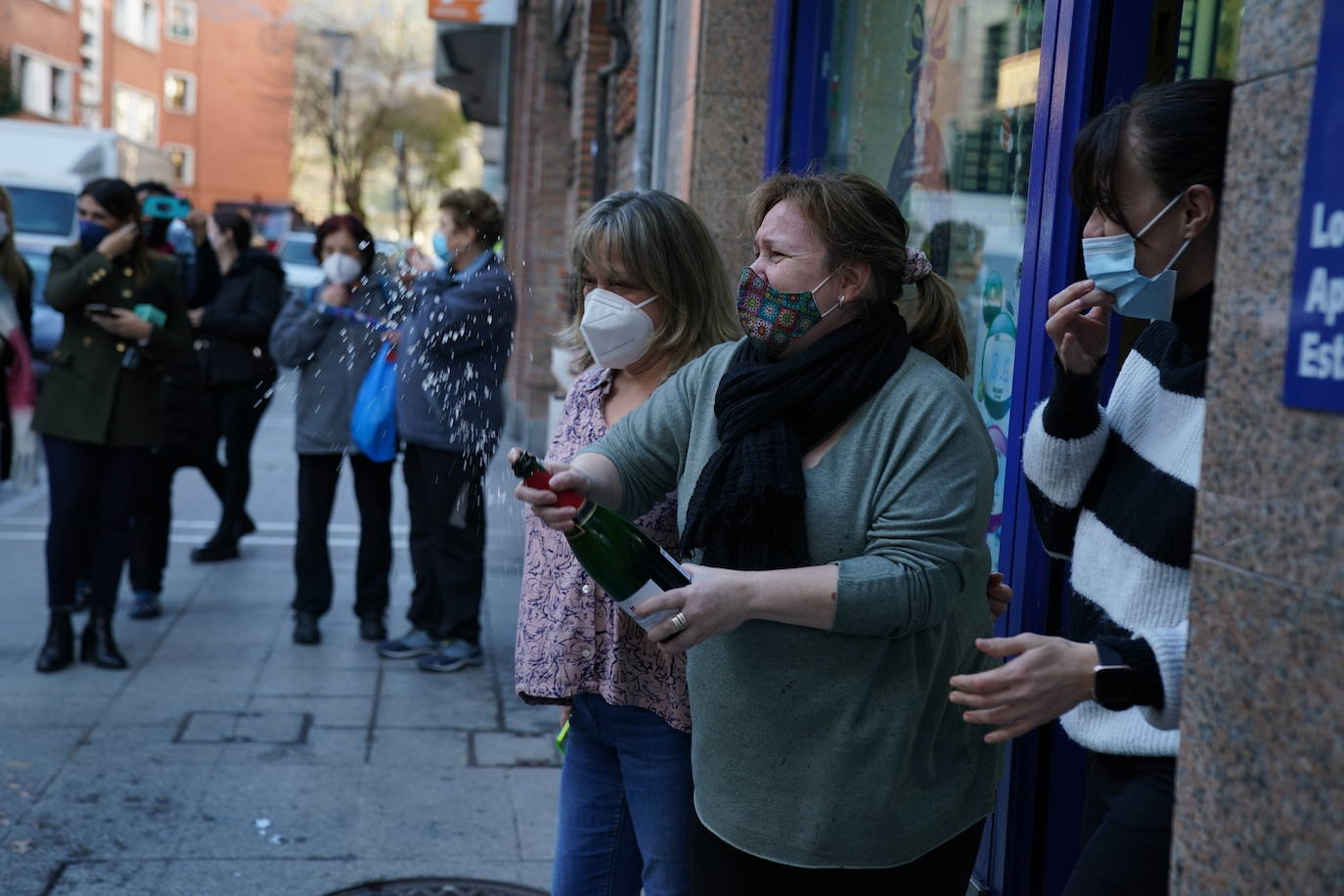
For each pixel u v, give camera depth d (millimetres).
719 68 5023
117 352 5004
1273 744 1207
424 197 42250
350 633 5887
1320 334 1150
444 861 3564
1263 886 1215
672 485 2131
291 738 4473
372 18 38812
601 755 2488
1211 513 1303
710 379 2033
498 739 4551
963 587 1811
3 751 4215
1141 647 1503
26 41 37031
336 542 7996
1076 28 2469
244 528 7297
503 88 17844
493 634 5906
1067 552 1873
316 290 5441
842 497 1800
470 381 2953
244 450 7172
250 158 49406
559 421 2584
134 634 5715
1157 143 1586
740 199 2059
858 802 1816
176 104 48344
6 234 4918
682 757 2355
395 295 3334
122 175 17938
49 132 16969
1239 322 1265
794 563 1816
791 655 1821
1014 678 1511
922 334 1968
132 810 3799
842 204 1834
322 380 5441
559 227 12531
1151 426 1706
